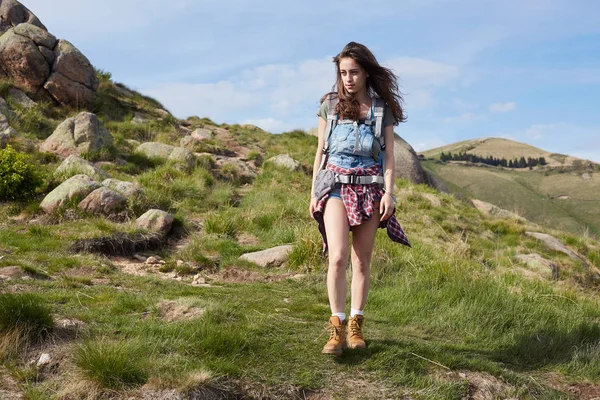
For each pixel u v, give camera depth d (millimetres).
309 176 15969
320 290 6051
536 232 14938
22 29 17391
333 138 3678
